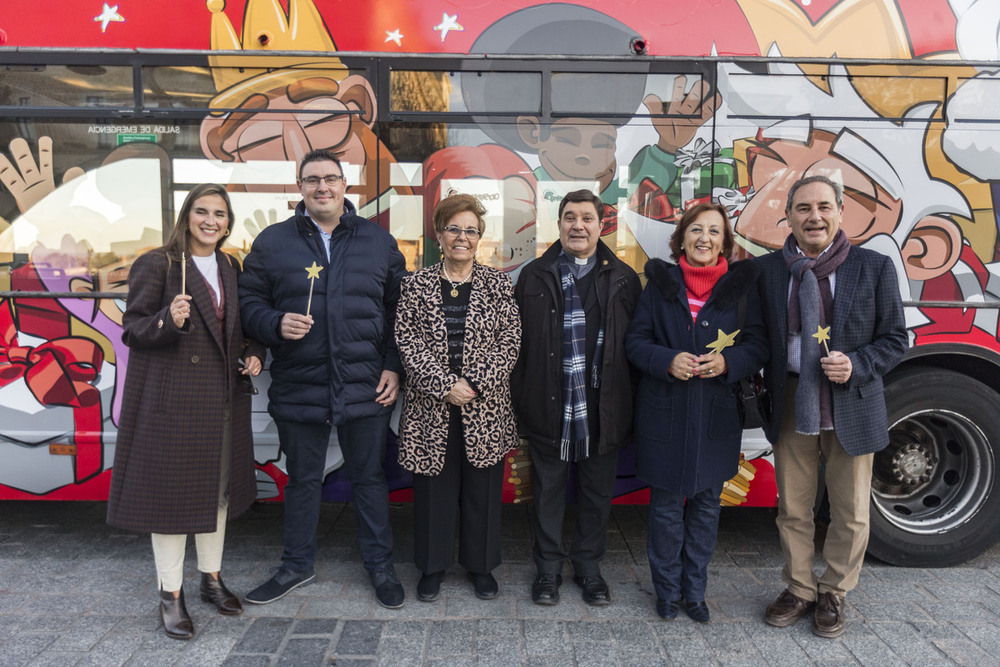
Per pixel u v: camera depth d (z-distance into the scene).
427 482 2.78
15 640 2.52
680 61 3.04
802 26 3.04
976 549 3.21
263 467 3.16
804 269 2.53
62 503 3.89
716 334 2.57
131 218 3.08
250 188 3.07
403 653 2.46
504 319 2.72
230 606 2.71
